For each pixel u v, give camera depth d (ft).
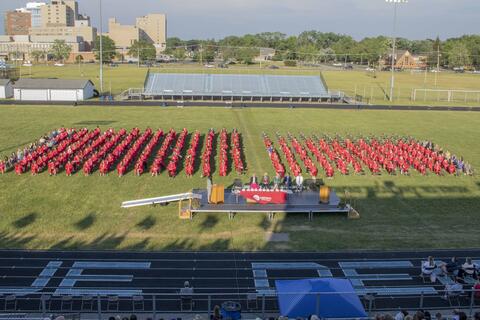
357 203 142.31
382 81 501.97
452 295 89.61
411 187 157.99
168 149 195.83
